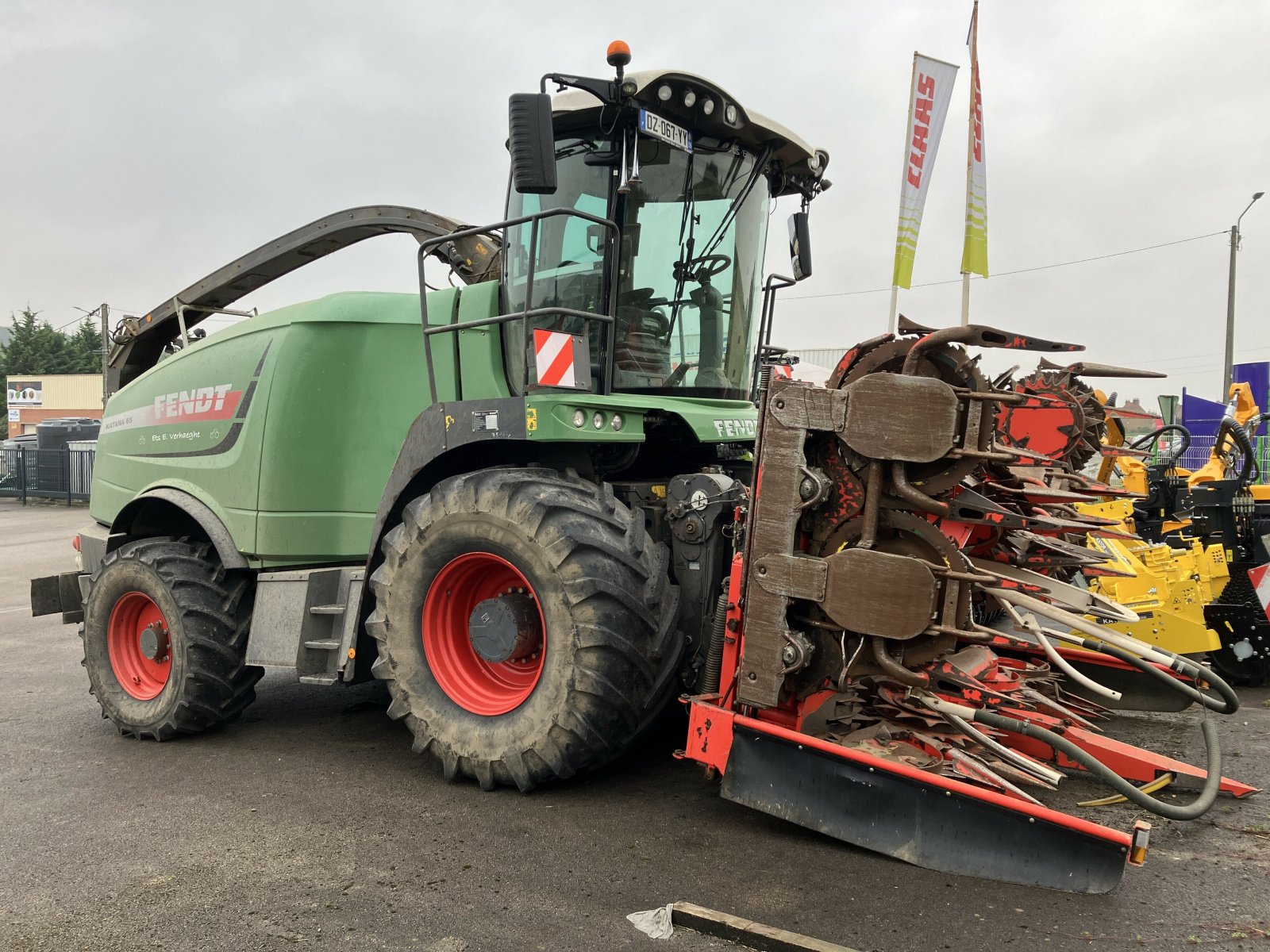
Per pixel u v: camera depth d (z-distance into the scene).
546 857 3.11
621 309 4.17
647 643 3.54
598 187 4.10
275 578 4.54
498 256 4.86
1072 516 3.63
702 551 3.85
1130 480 6.13
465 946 2.55
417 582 3.89
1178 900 2.72
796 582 3.07
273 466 4.65
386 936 2.62
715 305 4.45
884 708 3.35
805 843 3.16
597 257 4.08
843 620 2.98
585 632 3.41
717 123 4.11
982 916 2.62
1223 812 3.39
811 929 2.57
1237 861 2.98
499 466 3.91
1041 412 4.69
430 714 3.85
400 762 4.26
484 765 3.67
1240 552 5.45
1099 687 2.91
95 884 3.02
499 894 2.86
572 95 3.95
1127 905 2.68
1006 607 3.57
